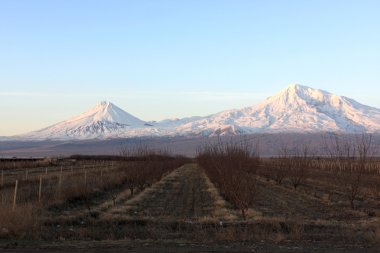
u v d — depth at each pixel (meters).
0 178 39.50
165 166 51.41
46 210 22.03
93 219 18.81
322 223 17.92
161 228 17.25
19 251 12.81
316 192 35.41
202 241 14.53
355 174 26.56
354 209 25.31
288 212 23.92
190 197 31.98
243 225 17.42
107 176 43.53
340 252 12.79
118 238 15.43
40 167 68.38
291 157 43.66
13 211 16.30
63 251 12.83
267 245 13.87
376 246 13.73
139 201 28.89
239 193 21.75
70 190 27.00
